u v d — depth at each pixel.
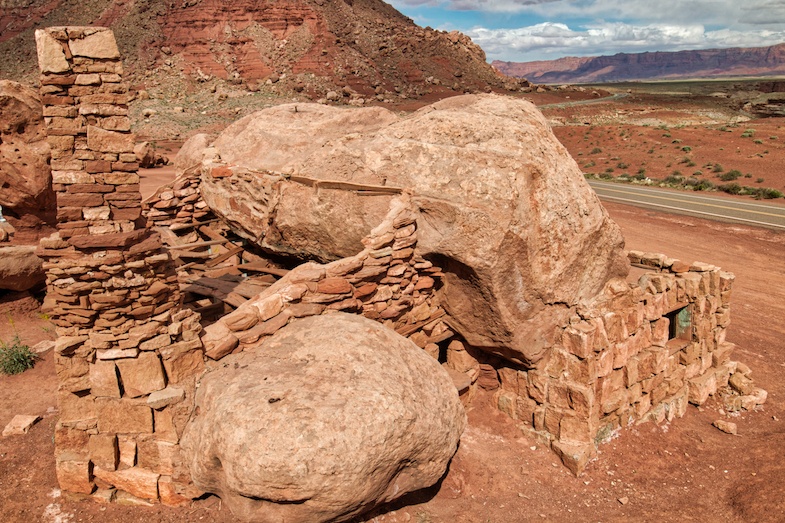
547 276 8.34
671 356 10.40
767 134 53.69
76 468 6.83
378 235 8.08
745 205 29.84
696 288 10.47
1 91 12.32
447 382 7.20
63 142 6.13
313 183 9.41
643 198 31.95
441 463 6.64
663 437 9.76
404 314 8.67
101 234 6.32
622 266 9.56
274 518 5.72
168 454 6.80
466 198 8.00
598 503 7.96
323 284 7.64
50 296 6.46
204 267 11.55
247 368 6.58
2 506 7.04
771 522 7.80
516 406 9.26
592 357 8.58
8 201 13.03
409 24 115.88
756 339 14.59
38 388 10.08
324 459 5.45
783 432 10.27
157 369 6.65
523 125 8.61
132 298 6.52
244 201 11.14
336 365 6.35
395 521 6.94
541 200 8.20
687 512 8.03
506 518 7.36
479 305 8.46
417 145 8.72
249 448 5.47
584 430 8.55
